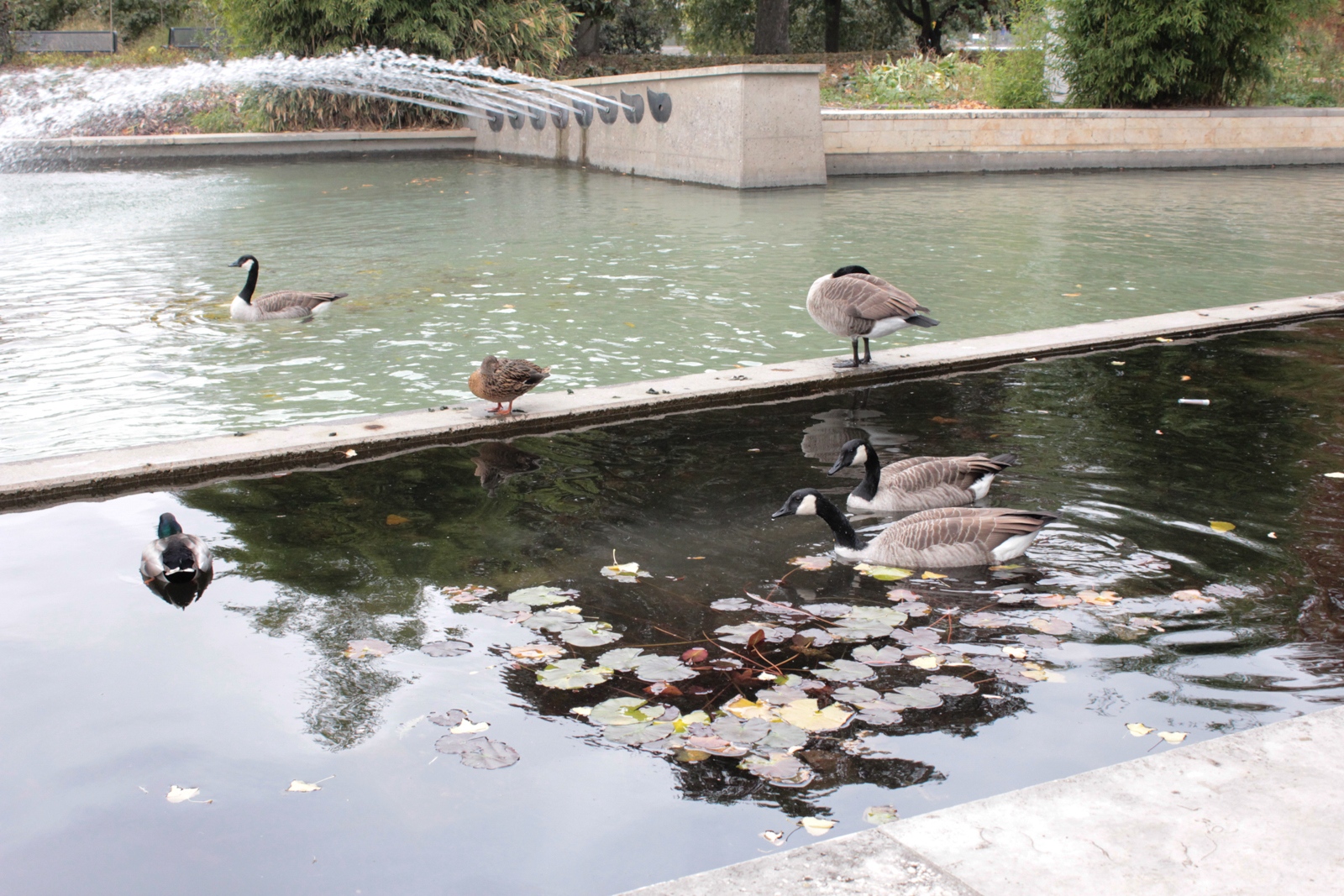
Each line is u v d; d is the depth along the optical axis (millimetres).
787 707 4152
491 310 11719
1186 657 4523
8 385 9023
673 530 5906
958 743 3926
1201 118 26859
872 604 5035
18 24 40906
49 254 15227
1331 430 7379
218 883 3281
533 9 34094
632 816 3557
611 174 26188
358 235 16922
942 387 8562
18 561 5504
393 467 6875
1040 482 6504
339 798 3668
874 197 20984
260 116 31891
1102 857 2945
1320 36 33000
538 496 6383
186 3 42844
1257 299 12266
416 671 4457
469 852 3398
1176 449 7043
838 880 2861
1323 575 5258
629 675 4398
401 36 31625
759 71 21641
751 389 8258
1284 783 3262
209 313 11703
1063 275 13594
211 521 6012
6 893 3232
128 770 3830
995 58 31031
